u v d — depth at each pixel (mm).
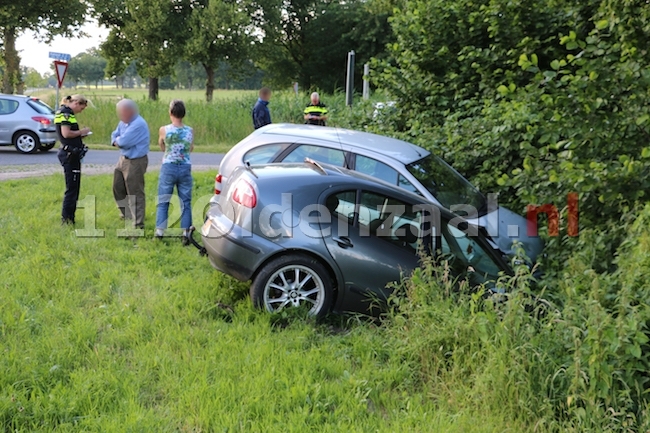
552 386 3750
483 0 10031
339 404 3818
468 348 4188
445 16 10102
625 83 5613
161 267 6355
